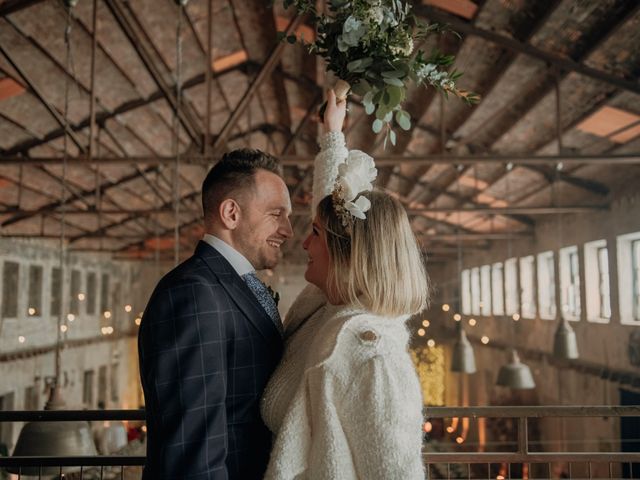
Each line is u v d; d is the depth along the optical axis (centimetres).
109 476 754
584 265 1045
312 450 126
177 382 129
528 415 236
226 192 152
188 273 140
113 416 226
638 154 625
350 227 136
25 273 1322
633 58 557
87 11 601
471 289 1928
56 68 689
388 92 152
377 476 119
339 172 144
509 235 1338
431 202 1406
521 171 1002
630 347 870
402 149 1028
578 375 1059
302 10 171
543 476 1157
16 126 795
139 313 2125
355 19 154
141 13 647
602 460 239
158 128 951
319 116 194
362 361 125
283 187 158
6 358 1170
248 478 139
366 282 133
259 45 783
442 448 1634
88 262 1709
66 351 1474
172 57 753
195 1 646
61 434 295
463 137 905
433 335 2145
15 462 224
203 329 133
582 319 1051
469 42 633
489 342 1659
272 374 147
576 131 773
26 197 1138
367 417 121
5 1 546
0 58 638
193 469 124
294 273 2164
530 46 592
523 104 739
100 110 820
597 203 996
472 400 1838
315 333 146
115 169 1074
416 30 168
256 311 147
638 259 894
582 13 521
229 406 139
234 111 607
